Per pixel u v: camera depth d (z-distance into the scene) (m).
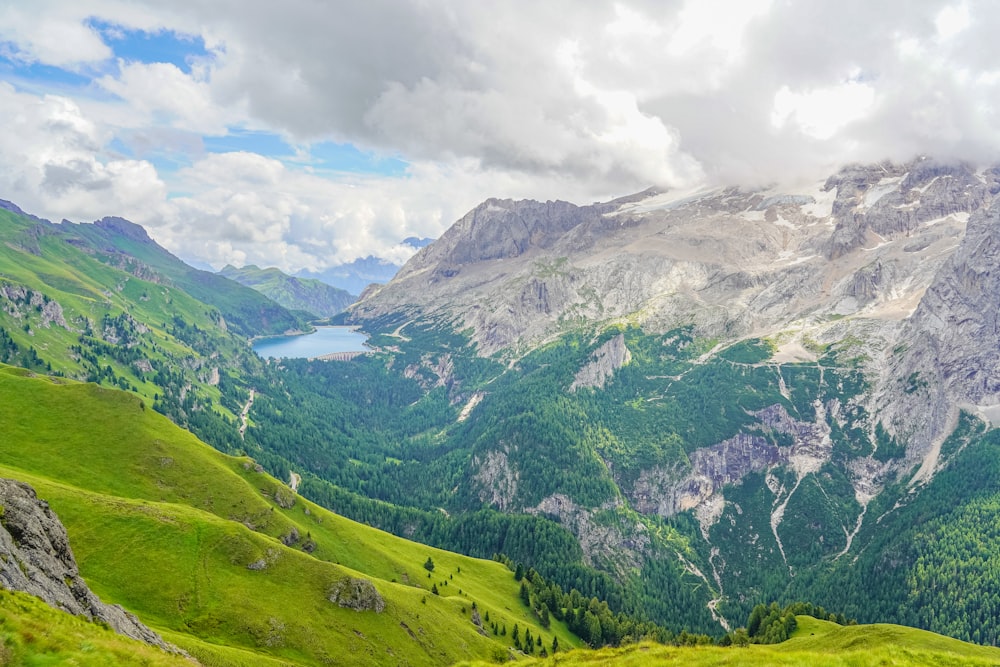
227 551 125.94
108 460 160.88
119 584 108.81
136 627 67.12
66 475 150.25
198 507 156.50
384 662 119.25
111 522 122.00
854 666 49.16
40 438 161.62
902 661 49.69
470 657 139.00
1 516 58.34
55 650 37.78
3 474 123.25
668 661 55.16
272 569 126.81
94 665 38.09
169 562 117.50
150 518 126.56
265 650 106.88
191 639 96.81
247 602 115.38
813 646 123.44
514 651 153.12
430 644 133.62
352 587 130.50
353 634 121.50
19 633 37.25
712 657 54.59
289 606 119.38
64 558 63.75
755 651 56.28
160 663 43.38
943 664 50.16
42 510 65.69
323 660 111.06
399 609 138.50
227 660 93.19
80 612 56.28
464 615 161.50
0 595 42.94
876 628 120.12
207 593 113.94
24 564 53.88
